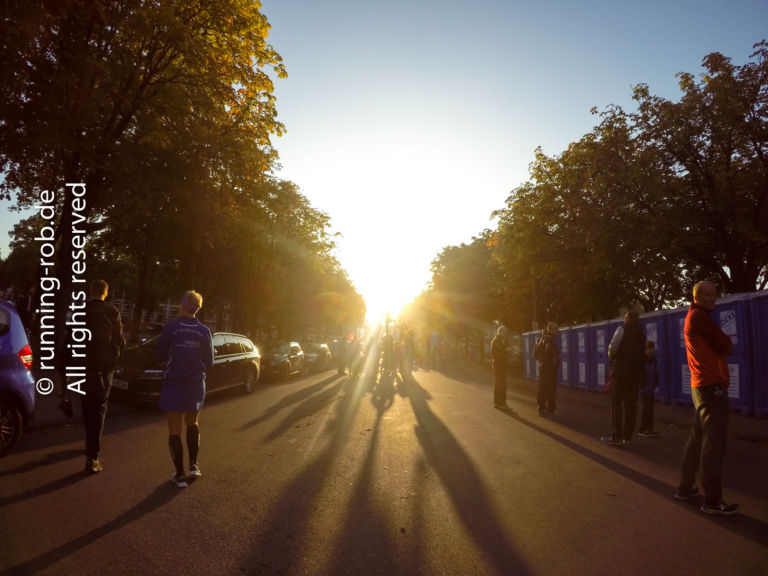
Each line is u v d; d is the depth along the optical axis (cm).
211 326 3403
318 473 539
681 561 331
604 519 411
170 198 1330
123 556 321
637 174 1652
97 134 1170
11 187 1370
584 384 1734
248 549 338
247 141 1427
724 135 1630
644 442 766
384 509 427
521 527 391
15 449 602
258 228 2438
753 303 1009
